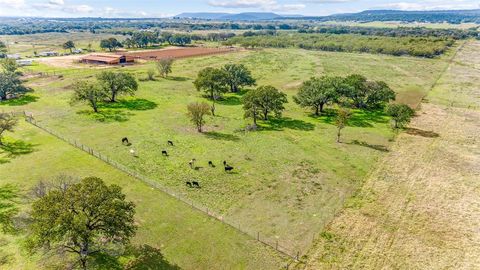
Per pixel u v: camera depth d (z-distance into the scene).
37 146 49.22
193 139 53.94
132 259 27.69
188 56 145.75
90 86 66.12
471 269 27.33
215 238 30.64
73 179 39.00
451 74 108.12
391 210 35.25
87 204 24.50
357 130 58.91
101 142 51.53
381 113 69.00
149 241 29.86
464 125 61.69
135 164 44.53
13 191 37.00
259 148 50.81
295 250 29.36
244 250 29.25
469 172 43.69
